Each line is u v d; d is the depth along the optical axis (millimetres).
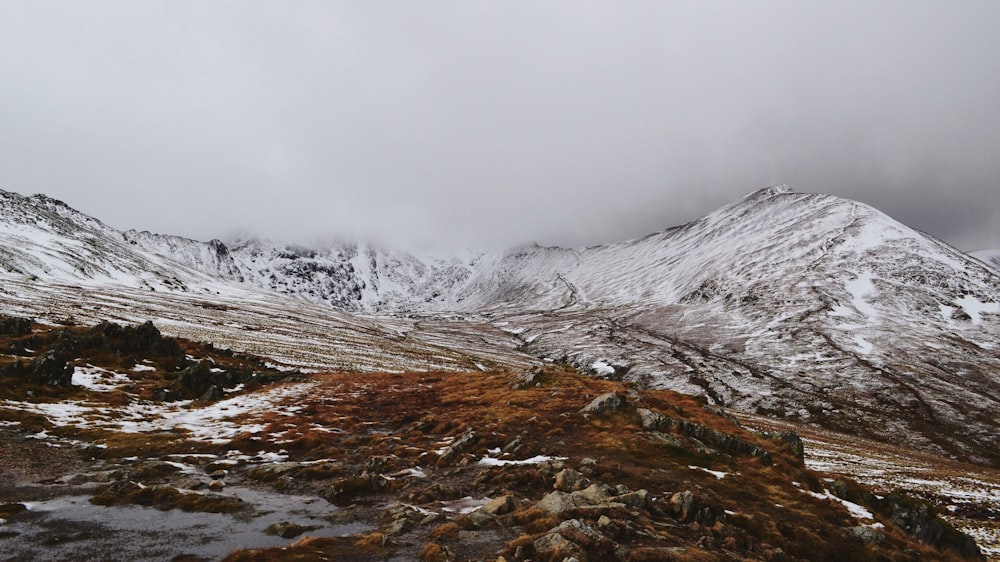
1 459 29125
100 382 52156
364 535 20750
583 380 59250
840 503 30844
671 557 18062
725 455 35562
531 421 41250
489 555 18562
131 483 26125
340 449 37531
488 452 35062
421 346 173625
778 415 124062
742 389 141625
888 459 84875
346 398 59812
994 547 42562
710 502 24906
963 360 152500
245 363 82312
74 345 60562
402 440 40250
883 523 29188
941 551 29047
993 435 104500
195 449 35625
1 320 59625
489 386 61875
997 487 67500
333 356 118000
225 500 24625
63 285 152625
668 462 32562
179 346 75000
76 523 21078
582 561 16938
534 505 23562
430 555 18125
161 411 48438
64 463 30062
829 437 102875
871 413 120750
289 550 18688
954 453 98875
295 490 27750
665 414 42188
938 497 59438
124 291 170125
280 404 54906
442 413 49469
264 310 190875
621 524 20469
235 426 43875
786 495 29484
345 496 26500
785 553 21703
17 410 38938
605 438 36750
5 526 20281
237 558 17719
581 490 25578
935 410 118750
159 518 22234
